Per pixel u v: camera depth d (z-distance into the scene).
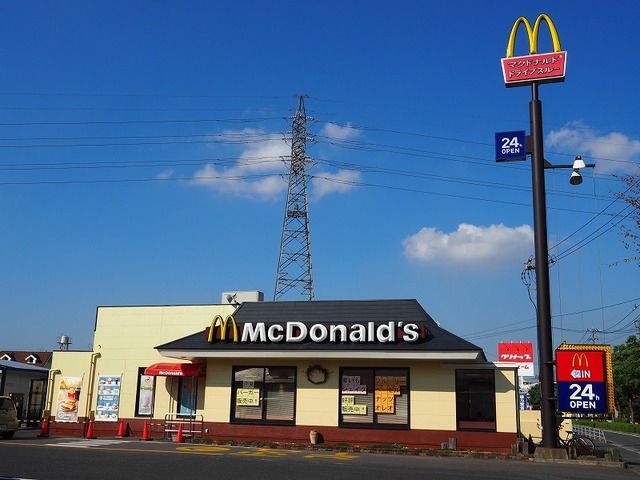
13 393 39.38
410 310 26.88
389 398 25.47
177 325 29.91
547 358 22.72
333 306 27.81
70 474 14.32
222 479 14.11
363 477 14.98
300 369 26.48
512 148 24.67
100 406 29.67
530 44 25.45
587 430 47.53
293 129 53.50
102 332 30.61
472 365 25.05
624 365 75.19
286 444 24.88
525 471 17.38
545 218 23.77
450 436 24.53
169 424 27.52
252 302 28.95
